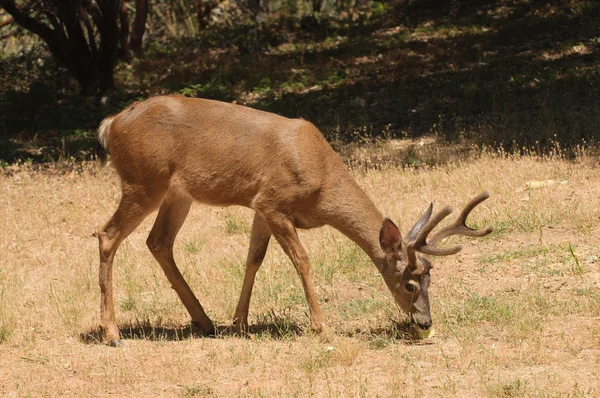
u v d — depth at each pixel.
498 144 18.92
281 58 32.53
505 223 13.53
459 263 12.21
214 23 42.59
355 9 41.59
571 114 19.94
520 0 37.03
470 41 30.27
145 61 33.31
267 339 9.72
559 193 14.86
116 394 8.17
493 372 8.12
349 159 19.53
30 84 31.44
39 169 20.80
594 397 7.21
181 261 13.44
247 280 10.37
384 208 15.08
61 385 8.45
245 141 9.81
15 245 14.74
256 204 9.80
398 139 20.84
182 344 9.74
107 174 19.39
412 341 9.56
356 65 29.97
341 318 10.61
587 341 8.74
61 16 28.95
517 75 24.48
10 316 10.80
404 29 35.97
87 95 29.84
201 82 29.92
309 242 13.75
